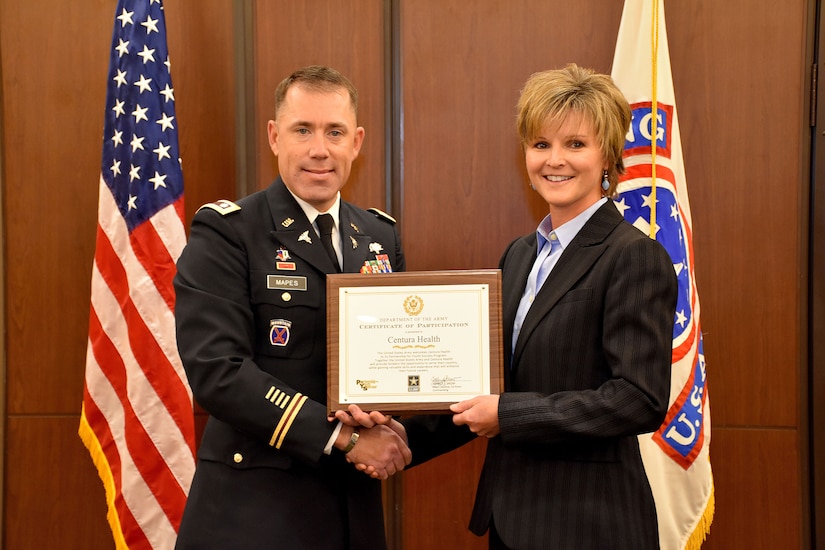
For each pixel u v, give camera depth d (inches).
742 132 100.2
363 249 69.4
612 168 61.8
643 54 92.6
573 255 58.9
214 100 104.3
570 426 53.1
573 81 59.6
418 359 59.1
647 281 54.8
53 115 105.1
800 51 98.8
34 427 106.3
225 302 62.0
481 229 103.3
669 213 89.9
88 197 105.5
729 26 99.9
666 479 89.7
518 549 54.8
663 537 88.8
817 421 99.3
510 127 102.3
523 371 58.1
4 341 106.5
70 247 105.8
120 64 94.3
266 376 60.8
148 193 92.0
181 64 103.9
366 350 59.5
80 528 106.3
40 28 104.8
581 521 54.3
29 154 105.6
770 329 100.5
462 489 104.6
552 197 59.7
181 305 62.7
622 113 60.5
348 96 67.1
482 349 58.7
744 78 99.9
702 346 93.2
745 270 100.7
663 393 53.7
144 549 91.1
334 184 66.3
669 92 93.4
